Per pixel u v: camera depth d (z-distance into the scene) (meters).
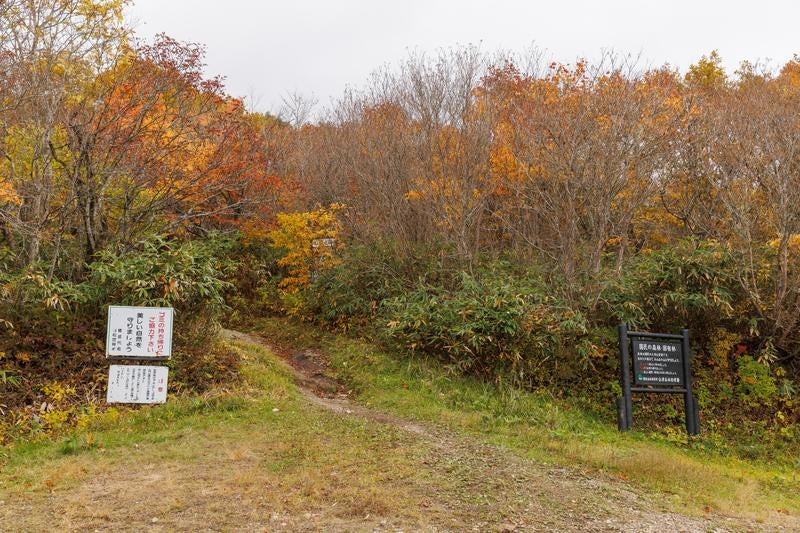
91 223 12.19
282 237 16.52
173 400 9.95
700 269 13.17
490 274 14.61
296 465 7.54
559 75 15.09
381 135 17.00
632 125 13.22
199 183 14.65
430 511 6.23
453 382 12.28
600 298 13.52
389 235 16.22
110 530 5.64
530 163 14.08
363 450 8.20
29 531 5.59
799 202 12.88
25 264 11.65
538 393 12.07
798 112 14.14
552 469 7.95
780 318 12.68
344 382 12.90
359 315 15.57
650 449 9.63
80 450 8.16
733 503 7.34
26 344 10.38
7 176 11.12
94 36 11.56
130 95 12.45
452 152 15.07
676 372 11.35
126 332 10.16
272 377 11.59
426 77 16.58
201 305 11.73
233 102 15.30
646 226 17.59
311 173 20.28
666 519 6.48
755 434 11.72
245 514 6.04
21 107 11.07
